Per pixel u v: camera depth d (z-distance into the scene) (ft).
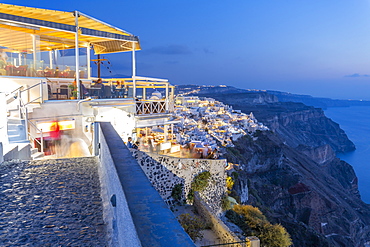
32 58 45.06
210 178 56.70
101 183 24.52
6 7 38.22
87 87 48.70
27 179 25.54
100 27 48.75
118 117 48.42
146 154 47.39
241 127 397.19
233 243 40.57
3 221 17.98
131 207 9.11
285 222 171.73
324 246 162.50
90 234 16.55
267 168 321.73
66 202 20.97
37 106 38.68
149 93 64.28
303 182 311.88
